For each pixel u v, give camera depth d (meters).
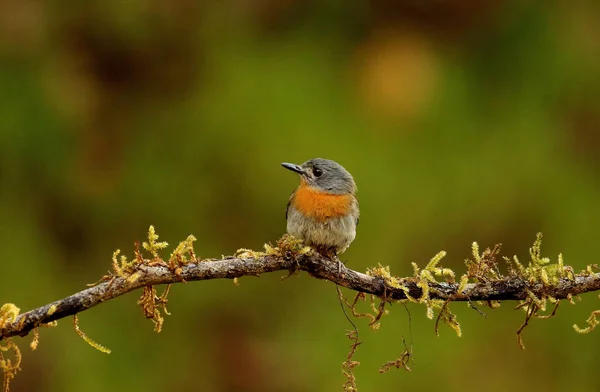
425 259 12.95
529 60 14.48
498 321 12.56
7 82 13.58
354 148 13.27
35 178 13.48
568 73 14.32
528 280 6.66
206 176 13.45
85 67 14.12
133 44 14.20
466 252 13.08
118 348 12.38
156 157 13.67
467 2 14.58
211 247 13.13
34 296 12.80
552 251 13.24
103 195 13.59
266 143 13.25
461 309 12.50
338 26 14.49
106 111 14.02
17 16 13.90
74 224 13.48
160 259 6.32
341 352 12.20
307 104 13.52
